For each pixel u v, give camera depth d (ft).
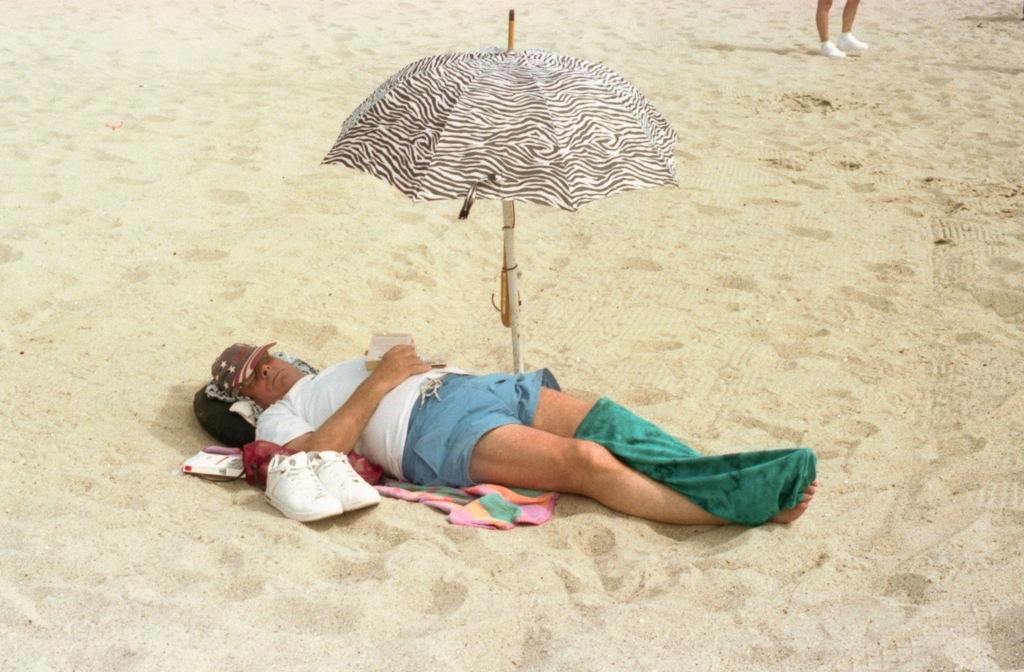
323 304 16.75
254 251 18.63
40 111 27.22
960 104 29.91
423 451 11.40
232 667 8.26
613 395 14.12
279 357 13.24
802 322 16.34
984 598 8.87
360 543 10.42
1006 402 13.26
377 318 16.51
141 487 11.27
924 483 11.30
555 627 8.84
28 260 17.60
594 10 44.88
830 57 36.22
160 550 10.01
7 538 10.15
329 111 28.12
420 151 10.57
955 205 21.61
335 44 37.11
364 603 9.15
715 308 16.96
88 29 38.34
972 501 10.83
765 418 13.32
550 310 17.08
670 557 10.16
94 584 9.44
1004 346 15.11
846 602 9.14
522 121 10.53
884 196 22.41
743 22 42.75
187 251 18.58
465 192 10.21
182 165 23.27
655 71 33.83
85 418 12.83
